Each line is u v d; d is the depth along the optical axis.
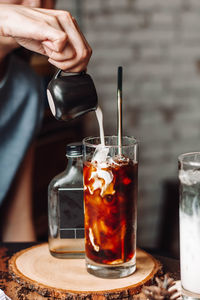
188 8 1.99
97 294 0.66
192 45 2.02
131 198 0.68
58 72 0.69
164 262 0.76
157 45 2.01
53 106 0.68
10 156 1.11
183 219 0.61
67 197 0.74
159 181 2.09
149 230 2.09
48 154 1.69
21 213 1.11
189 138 2.09
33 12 0.71
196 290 0.61
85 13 1.96
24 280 0.69
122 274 0.69
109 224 0.68
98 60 2.00
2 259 0.77
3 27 0.70
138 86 2.03
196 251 0.60
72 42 0.70
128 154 0.68
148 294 0.60
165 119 2.07
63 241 0.75
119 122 0.68
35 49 0.75
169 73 2.03
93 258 0.70
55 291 0.66
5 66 1.02
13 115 1.11
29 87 1.13
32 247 0.80
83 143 0.69
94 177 0.67
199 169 0.60
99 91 2.02
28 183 1.13
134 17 1.98
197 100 2.06
